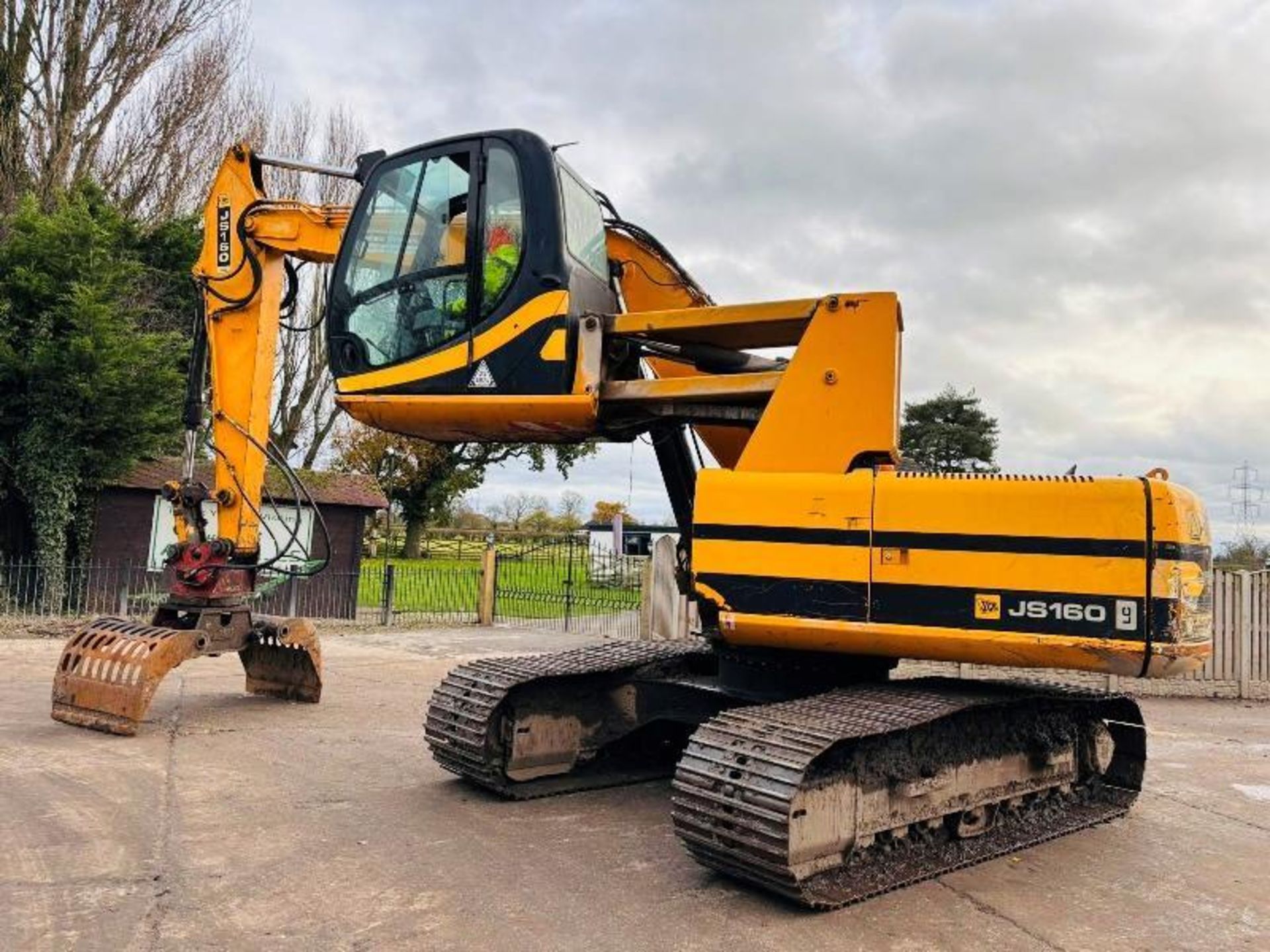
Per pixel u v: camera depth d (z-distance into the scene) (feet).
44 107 66.49
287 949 11.89
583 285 18.19
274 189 81.05
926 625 14.75
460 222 18.24
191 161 74.54
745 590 15.56
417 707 29.32
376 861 15.21
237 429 25.18
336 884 14.16
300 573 26.04
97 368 50.52
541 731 19.72
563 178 18.12
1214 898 15.06
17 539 55.16
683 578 20.25
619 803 19.15
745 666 18.34
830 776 13.93
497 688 18.97
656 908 13.66
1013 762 17.62
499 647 47.01
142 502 57.26
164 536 57.98
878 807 14.79
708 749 14.38
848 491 15.28
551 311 17.21
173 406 54.95
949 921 13.65
